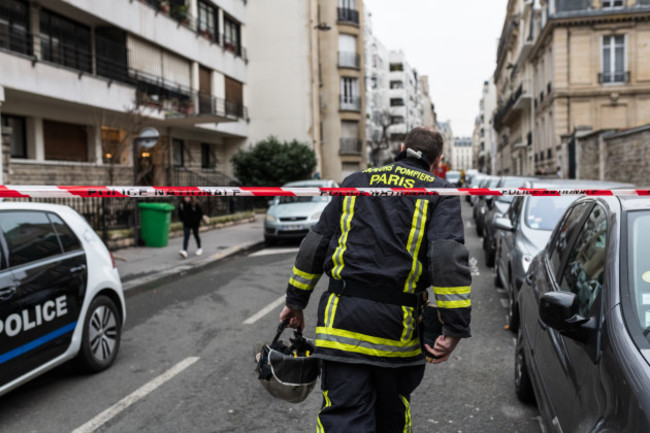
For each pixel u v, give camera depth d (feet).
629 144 60.44
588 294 8.50
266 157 94.38
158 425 12.79
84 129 64.34
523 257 18.72
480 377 15.37
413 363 8.03
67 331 14.84
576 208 12.59
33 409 13.80
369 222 8.20
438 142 9.28
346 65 135.64
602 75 96.07
